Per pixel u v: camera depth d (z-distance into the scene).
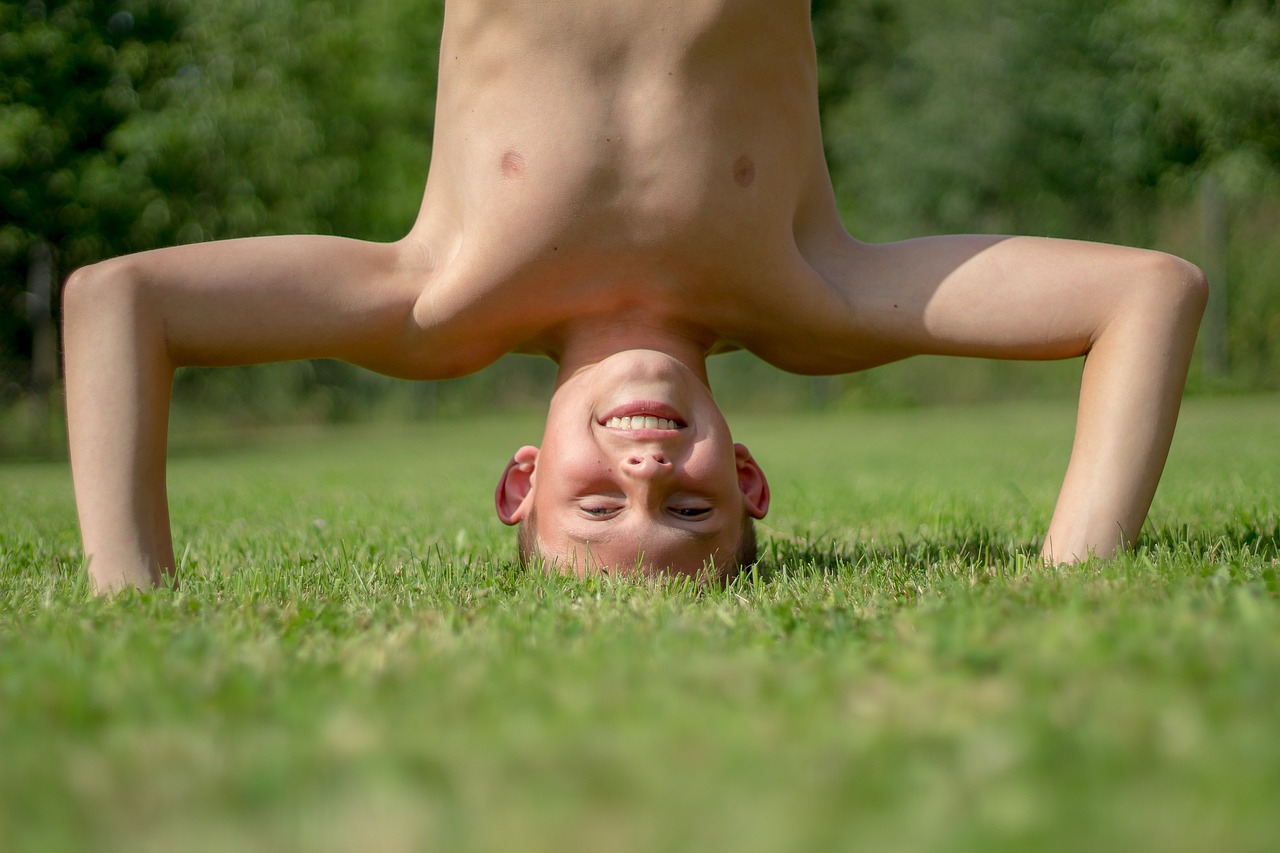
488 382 27.03
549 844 1.53
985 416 21.38
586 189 3.97
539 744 1.88
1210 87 24.80
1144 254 4.18
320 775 1.78
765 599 3.44
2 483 11.70
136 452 3.93
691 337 4.37
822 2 29.59
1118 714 1.93
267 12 21.47
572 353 4.29
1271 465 9.13
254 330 4.06
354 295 4.13
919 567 4.22
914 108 25.89
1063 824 1.55
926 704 2.04
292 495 8.99
